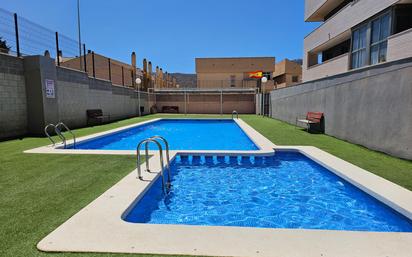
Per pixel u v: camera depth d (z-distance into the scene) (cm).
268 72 3234
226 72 3266
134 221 343
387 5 953
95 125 1416
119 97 1859
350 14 1223
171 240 242
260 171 586
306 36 1834
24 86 985
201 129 1468
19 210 309
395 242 240
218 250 225
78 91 1312
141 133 1316
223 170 595
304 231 259
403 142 574
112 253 221
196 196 449
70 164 527
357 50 1191
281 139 863
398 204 335
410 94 552
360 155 621
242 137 1170
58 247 229
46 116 1011
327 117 961
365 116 715
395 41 888
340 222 358
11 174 457
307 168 607
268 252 222
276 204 417
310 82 1127
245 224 354
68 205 324
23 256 217
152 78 3047
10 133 924
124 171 478
